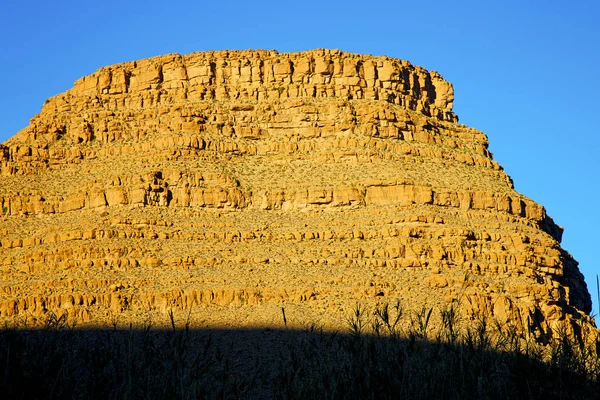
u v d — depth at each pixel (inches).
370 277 5497.1
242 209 6008.9
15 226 5984.3
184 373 3459.6
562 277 5999.0
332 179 6072.8
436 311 5187.0
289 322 5078.7
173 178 6018.7
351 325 3604.8
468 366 3339.1
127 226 5777.6
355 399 3257.9
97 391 3395.7
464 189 6028.5
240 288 5403.5
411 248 5629.9
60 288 5428.2
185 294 5369.1
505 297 5344.5
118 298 5349.4
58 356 3592.5
